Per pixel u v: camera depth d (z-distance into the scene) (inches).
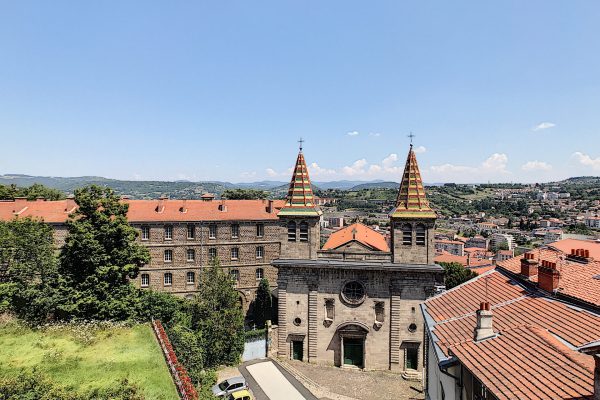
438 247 6131.9
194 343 1477.6
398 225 1628.9
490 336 670.5
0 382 883.4
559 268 861.8
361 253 1667.1
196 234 2452.0
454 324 815.1
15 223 1628.9
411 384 1517.0
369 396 1422.2
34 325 1403.8
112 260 1573.6
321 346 1683.1
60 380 994.1
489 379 533.3
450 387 722.8
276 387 1480.1
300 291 1694.1
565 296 725.3
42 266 1599.4
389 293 1626.5
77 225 1528.1
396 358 1617.9
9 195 3110.2
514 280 924.0
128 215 2377.0
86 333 1325.0
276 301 2418.8
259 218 2546.8
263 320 2417.6
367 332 1628.9
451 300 967.0
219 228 2488.9
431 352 899.4
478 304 872.3
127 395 894.4
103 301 1512.1
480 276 1040.8
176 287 2417.6
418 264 1612.9
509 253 5349.4
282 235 1718.8
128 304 1563.7
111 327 1413.6
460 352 643.5
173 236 2413.9
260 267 2566.4
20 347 1226.0
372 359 1637.6
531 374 512.4
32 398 845.2
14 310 1493.6
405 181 1662.2
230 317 1673.2
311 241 1692.9
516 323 706.2
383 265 1609.3
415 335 1608.0
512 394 482.3
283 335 1713.8
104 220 1553.9
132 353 1197.1
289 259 1708.9
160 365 1115.3
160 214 2442.2
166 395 938.7
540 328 646.5
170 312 1696.6
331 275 1665.8
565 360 513.7
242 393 1315.2
